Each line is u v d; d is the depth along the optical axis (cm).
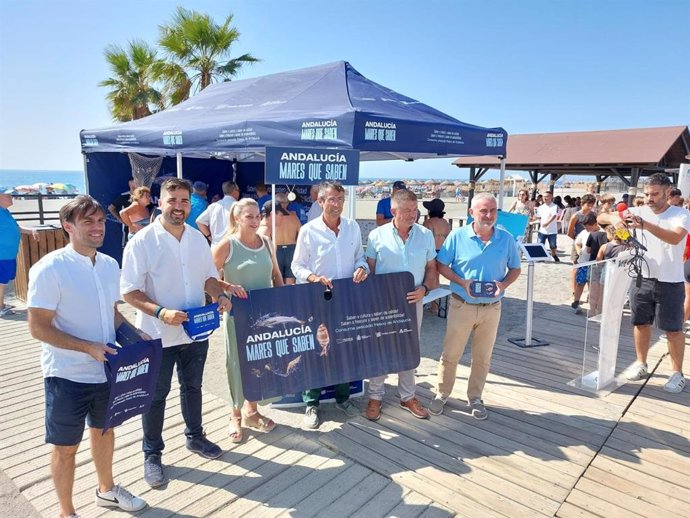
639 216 405
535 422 358
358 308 337
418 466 302
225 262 317
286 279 584
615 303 407
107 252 862
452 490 278
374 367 344
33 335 211
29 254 698
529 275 520
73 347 214
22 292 710
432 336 588
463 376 449
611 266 391
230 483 285
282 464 305
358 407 386
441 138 523
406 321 350
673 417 366
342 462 307
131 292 266
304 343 325
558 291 845
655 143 1493
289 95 603
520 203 1444
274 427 351
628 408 382
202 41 1441
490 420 362
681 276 397
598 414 371
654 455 315
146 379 233
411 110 562
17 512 260
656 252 401
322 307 329
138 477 289
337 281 332
